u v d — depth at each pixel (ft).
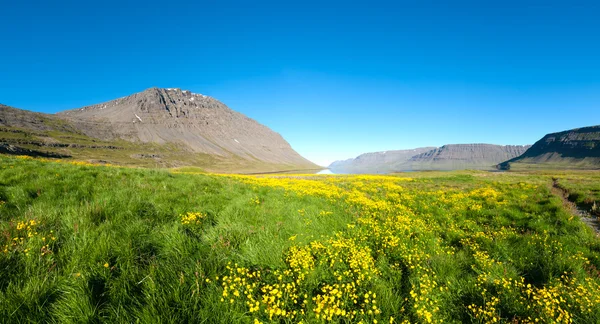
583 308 14.57
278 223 26.50
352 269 18.53
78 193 27.48
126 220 21.43
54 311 11.62
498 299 15.25
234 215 27.55
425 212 40.73
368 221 30.68
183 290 13.79
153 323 11.36
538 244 25.17
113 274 14.38
